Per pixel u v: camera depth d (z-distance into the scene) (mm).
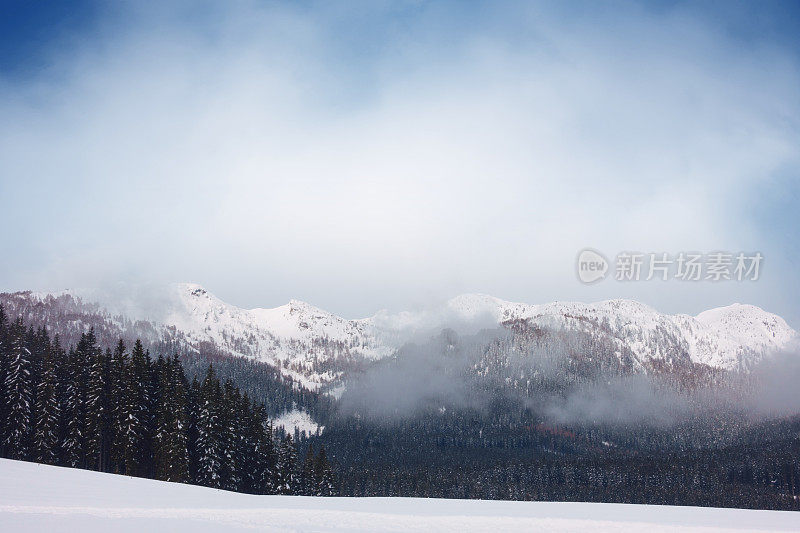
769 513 49625
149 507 38688
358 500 52750
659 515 45406
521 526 36719
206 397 85000
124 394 80750
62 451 80750
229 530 30453
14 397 79188
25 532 28078
